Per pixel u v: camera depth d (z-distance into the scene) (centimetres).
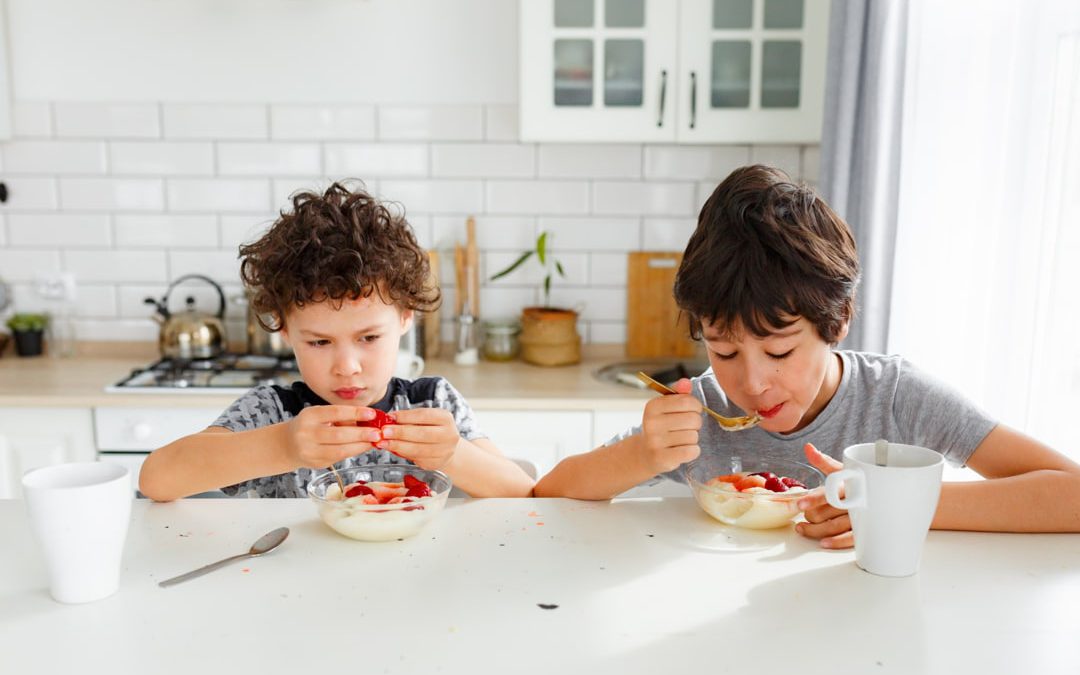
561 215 271
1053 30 165
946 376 193
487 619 80
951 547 97
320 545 97
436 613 81
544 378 245
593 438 225
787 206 108
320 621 80
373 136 266
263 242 125
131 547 96
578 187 270
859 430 134
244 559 92
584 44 237
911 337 202
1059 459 114
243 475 109
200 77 261
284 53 262
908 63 202
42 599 83
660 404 109
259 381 231
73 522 80
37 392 220
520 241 272
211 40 260
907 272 203
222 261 269
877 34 204
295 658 73
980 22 185
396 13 261
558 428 224
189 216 267
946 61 192
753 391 108
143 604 83
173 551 95
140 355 271
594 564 92
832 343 112
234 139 264
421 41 263
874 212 207
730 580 89
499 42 264
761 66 238
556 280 274
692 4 235
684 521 106
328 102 264
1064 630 79
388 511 96
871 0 206
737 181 112
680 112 239
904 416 132
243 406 136
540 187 270
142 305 270
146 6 258
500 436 224
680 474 140
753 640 77
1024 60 172
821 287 104
